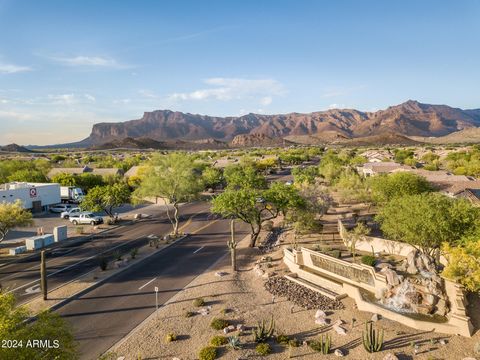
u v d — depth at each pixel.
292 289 28.20
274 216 40.56
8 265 35.47
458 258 23.11
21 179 78.75
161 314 24.25
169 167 47.03
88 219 54.28
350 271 28.19
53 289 28.84
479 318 21.97
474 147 170.88
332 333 21.58
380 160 131.88
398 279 24.84
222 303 25.78
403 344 20.00
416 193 45.78
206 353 19.06
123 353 19.69
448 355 18.78
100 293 27.97
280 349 19.94
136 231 49.38
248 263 34.88
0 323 13.32
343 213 54.34
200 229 49.66
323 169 90.62
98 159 188.75
